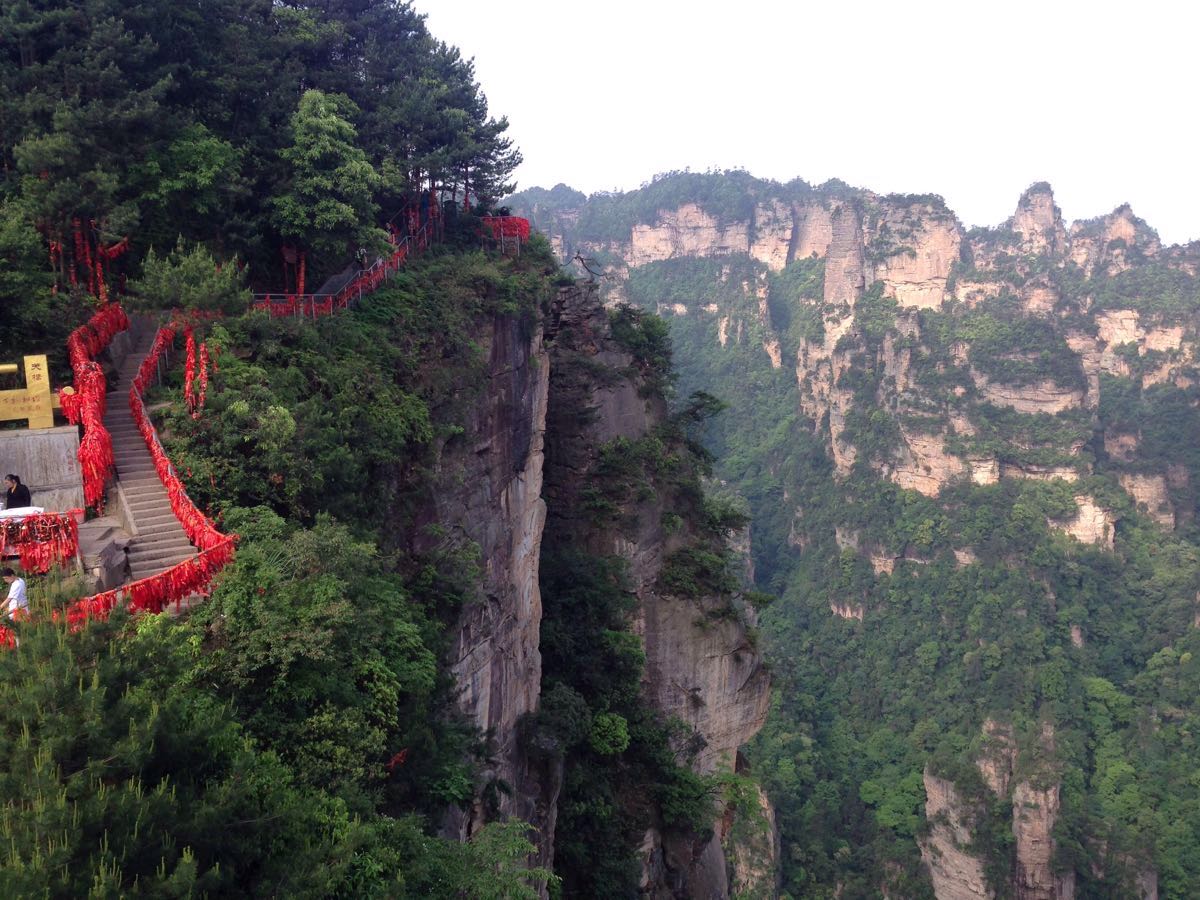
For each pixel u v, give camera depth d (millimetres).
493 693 27641
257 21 34531
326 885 10367
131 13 26453
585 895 31469
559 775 30547
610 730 34000
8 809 8352
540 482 35688
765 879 56500
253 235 28031
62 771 9109
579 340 44531
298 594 14891
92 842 8672
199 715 11039
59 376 20750
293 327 23250
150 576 14805
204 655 13641
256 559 15266
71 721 9156
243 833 10523
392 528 23516
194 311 22016
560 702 32500
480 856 16062
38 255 22234
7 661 9750
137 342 23734
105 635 10602
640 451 43469
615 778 35188
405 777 18156
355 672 15539
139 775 9562
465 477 28172
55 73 24891
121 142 25250
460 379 28422
